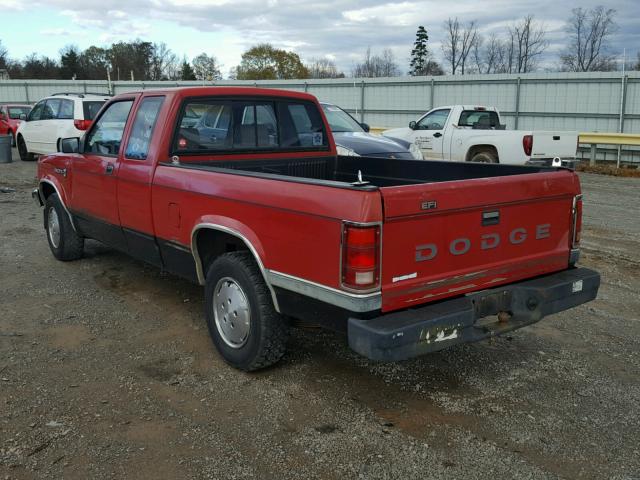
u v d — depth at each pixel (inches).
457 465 121.5
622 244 312.7
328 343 181.5
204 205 161.5
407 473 118.6
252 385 153.9
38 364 163.8
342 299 123.2
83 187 229.8
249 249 157.6
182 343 180.1
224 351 163.5
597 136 697.0
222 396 148.2
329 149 228.2
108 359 168.1
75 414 138.3
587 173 660.7
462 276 136.2
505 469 120.3
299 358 170.4
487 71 2037.4
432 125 584.7
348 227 120.0
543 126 814.5
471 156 552.1
